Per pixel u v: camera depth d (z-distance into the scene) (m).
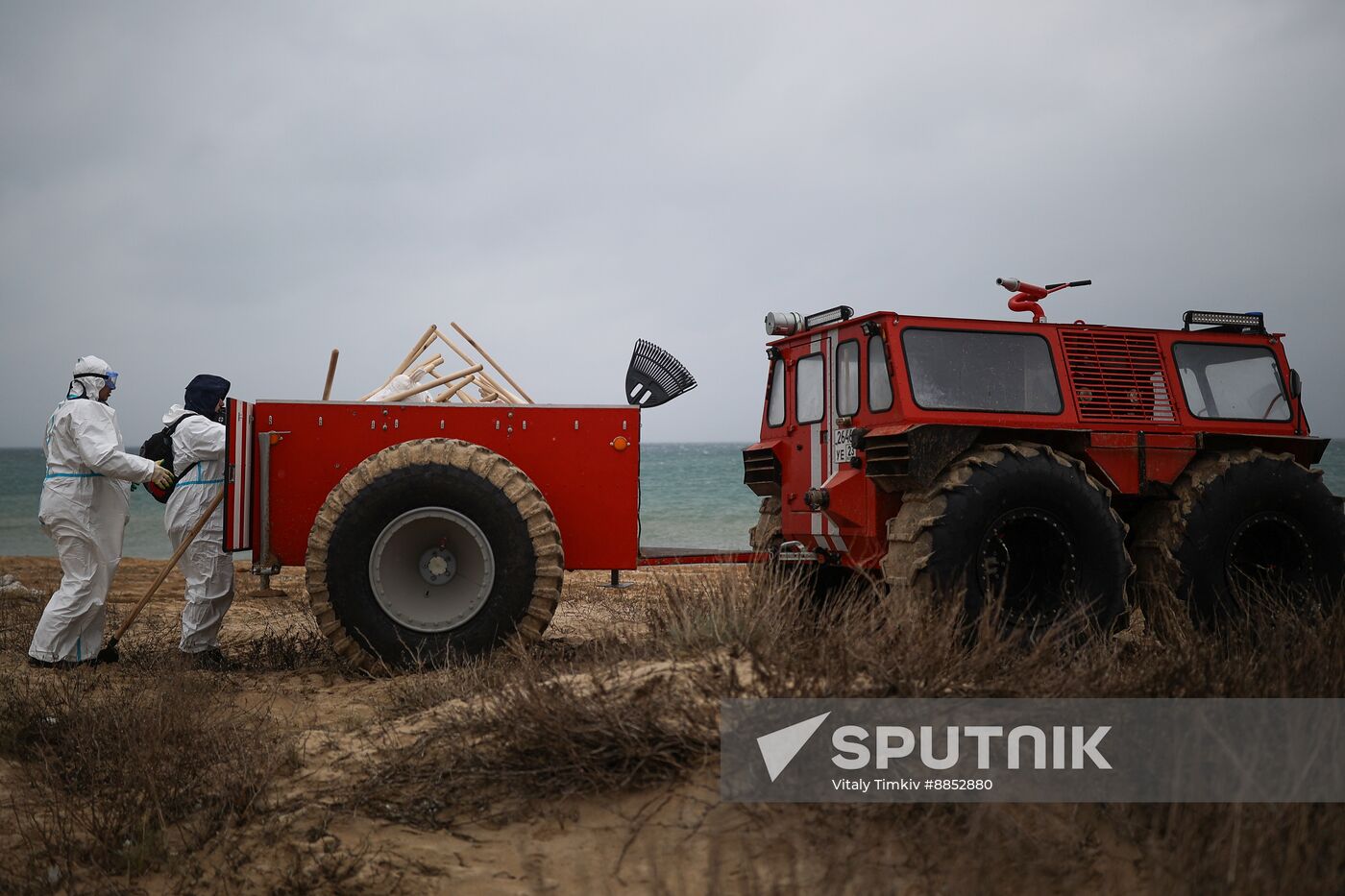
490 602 5.63
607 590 9.84
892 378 5.61
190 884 3.43
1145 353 6.07
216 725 4.59
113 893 3.37
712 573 5.63
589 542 6.09
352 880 3.31
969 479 5.17
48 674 5.85
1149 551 5.71
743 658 4.01
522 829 3.45
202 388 6.64
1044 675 3.75
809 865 3.02
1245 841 2.72
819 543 6.30
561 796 3.53
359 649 5.62
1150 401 6.00
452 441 5.80
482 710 4.00
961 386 5.71
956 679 3.66
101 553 6.28
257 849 3.56
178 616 8.76
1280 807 2.84
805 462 6.59
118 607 9.20
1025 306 6.15
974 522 5.12
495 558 5.64
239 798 3.85
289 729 4.67
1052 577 5.31
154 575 13.01
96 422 6.14
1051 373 5.85
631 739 3.51
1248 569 5.81
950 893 2.78
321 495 6.00
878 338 5.82
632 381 6.89
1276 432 6.27
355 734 4.41
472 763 3.73
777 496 7.02
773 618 4.26
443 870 3.29
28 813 3.92
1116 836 3.09
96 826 3.70
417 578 5.74
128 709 4.75
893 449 5.37
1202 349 6.22
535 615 5.64
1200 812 2.93
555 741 3.62
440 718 4.20
